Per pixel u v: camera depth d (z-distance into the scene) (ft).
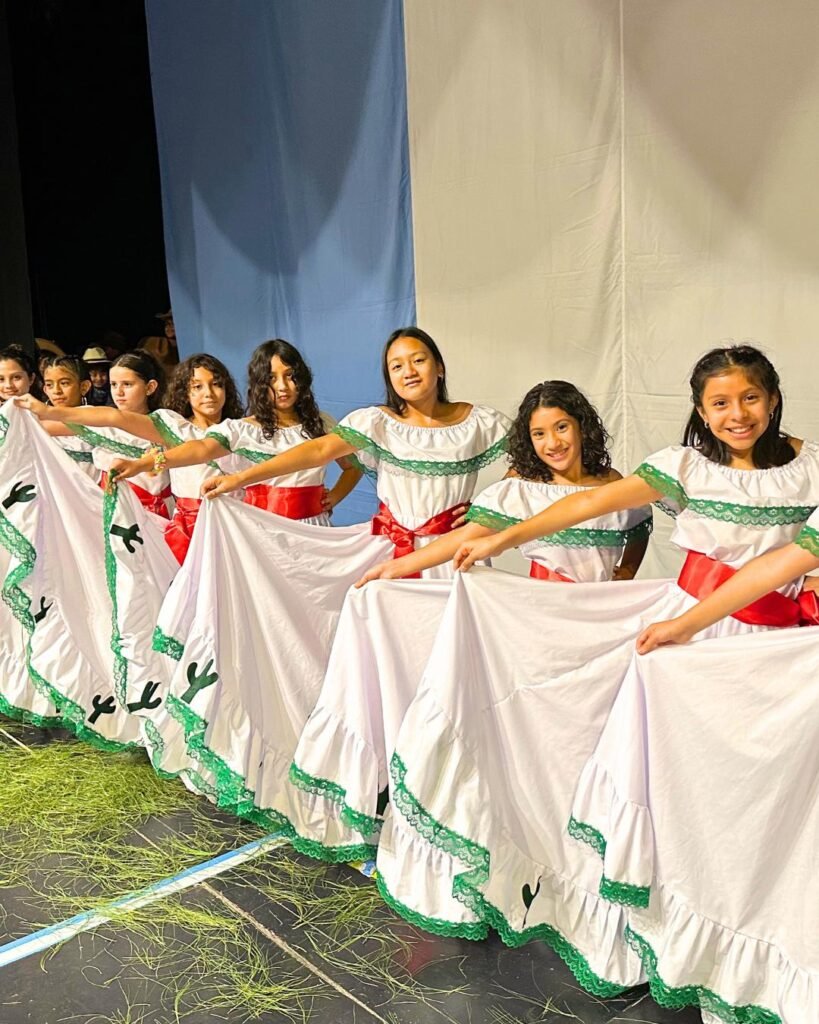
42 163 25.23
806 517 6.93
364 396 15.87
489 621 7.51
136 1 23.77
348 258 15.53
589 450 8.45
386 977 7.47
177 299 20.07
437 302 14.02
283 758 9.50
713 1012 6.71
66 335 26.35
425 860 7.83
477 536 8.30
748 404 6.89
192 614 9.75
